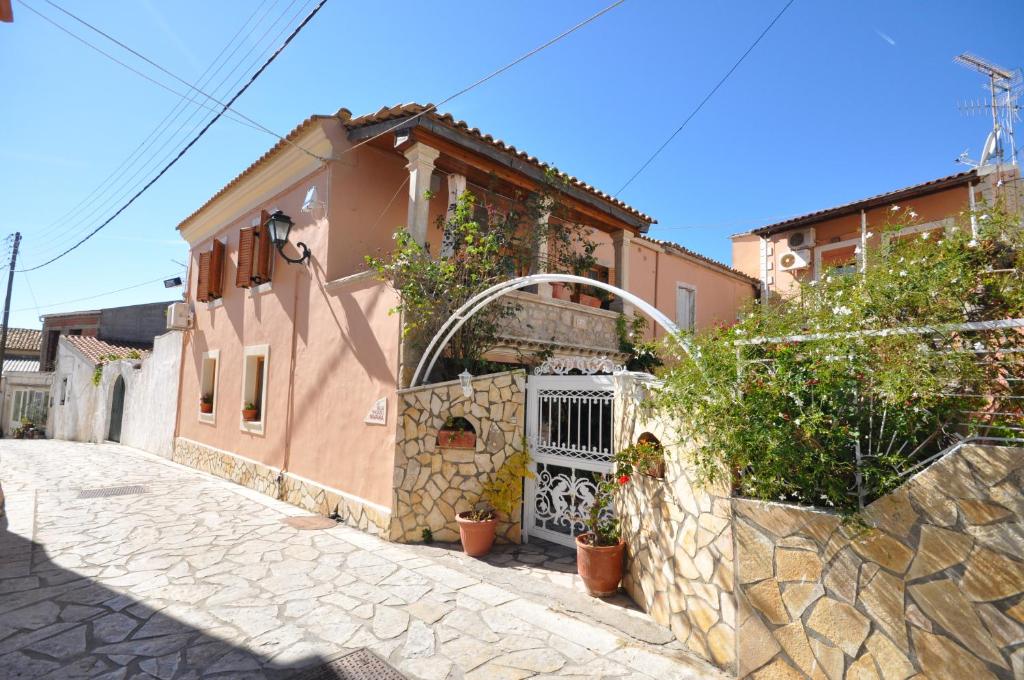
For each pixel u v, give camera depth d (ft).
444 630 13.01
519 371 21.54
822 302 10.72
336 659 11.65
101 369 61.11
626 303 32.40
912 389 8.24
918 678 8.02
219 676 10.96
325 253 26.14
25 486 29.89
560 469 20.33
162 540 20.08
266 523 22.70
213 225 39.29
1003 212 9.31
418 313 21.34
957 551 7.84
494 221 25.12
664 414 13.46
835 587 9.06
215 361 37.60
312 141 27.32
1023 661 7.13
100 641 12.32
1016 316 8.72
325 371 25.55
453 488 20.85
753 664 10.09
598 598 14.97
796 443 9.39
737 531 10.59
